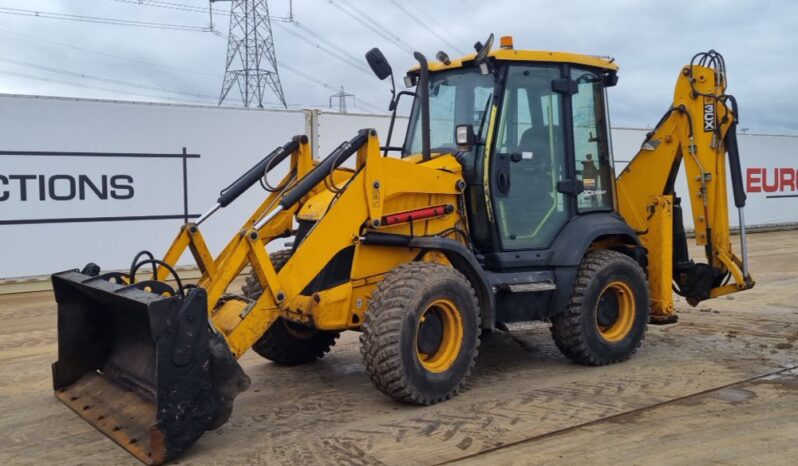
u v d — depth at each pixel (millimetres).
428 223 5152
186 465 3744
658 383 5211
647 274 6277
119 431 4035
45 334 7367
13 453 3955
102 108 10336
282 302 4406
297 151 5387
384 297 4570
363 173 4754
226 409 3840
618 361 5785
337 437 4156
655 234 6219
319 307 4664
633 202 6512
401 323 4480
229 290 10188
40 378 5574
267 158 5211
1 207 9805
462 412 4578
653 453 3855
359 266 4820
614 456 3820
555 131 5594
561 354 6152
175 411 3682
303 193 4535
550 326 5676
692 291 6480
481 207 5277
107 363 4734
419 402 4641
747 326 7320
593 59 5797
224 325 4391
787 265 12797
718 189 6281
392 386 4512
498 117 5270
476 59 5156
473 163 5309
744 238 6332
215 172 11188
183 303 3705
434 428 4281
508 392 5023
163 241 10859
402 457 3834
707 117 6242
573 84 5633
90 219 10352
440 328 4828
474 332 4887
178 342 3678
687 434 4141
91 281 4344
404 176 4926
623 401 4789
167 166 10828
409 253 5062
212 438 4168
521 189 5430
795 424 4301
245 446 4027
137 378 4336
